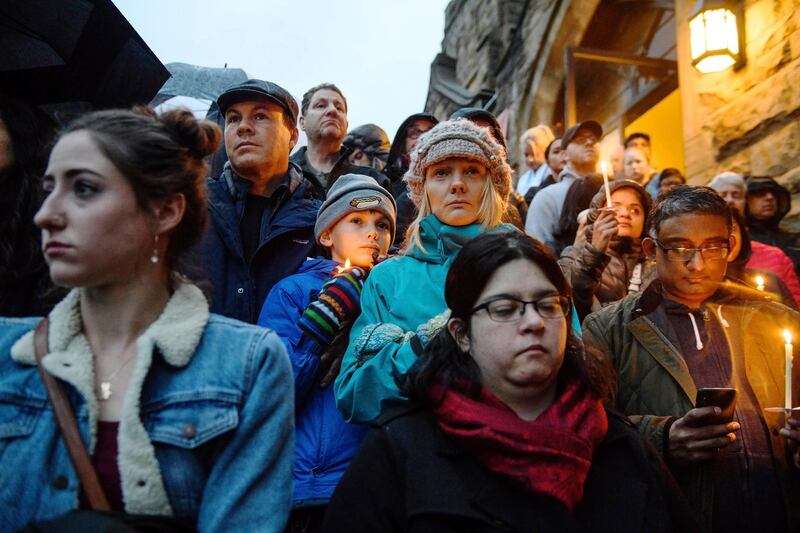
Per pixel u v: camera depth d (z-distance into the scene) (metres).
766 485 1.93
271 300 2.29
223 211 2.75
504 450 1.42
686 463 1.88
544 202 4.07
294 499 1.96
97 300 1.31
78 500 1.17
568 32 9.07
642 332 2.17
